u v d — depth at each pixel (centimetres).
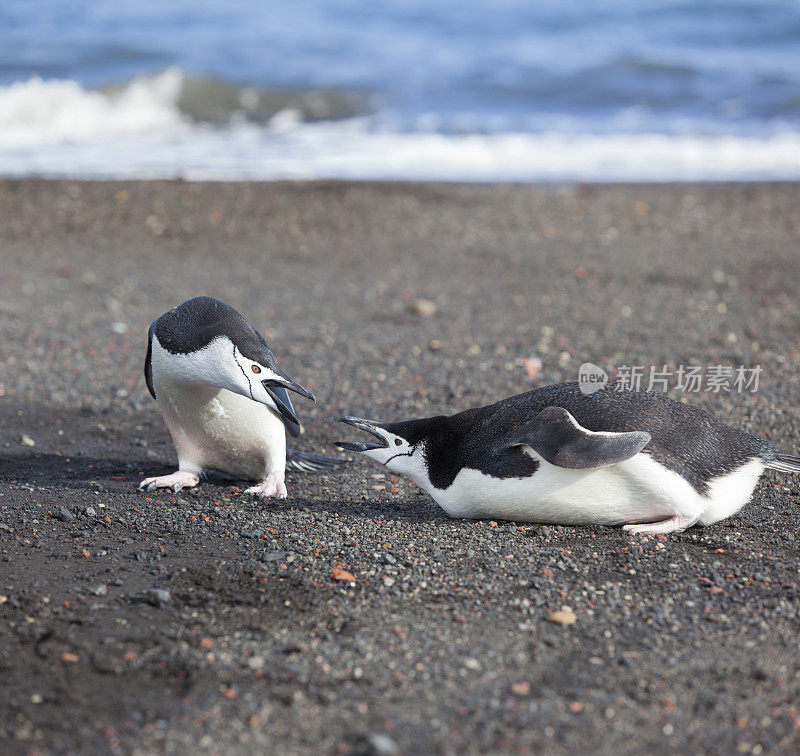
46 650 611
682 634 633
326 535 795
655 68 3912
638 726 536
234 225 2120
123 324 1561
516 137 3017
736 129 3075
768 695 566
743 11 4959
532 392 809
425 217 2170
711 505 760
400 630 636
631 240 1991
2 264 1880
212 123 3288
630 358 1351
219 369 828
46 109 3278
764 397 1165
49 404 1203
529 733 529
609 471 740
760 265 1797
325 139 3033
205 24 4734
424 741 521
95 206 2219
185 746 518
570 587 695
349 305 1656
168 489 920
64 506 870
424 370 1327
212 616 657
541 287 1728
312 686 570
